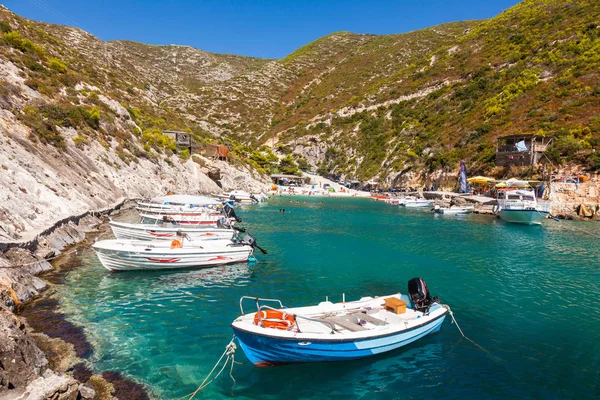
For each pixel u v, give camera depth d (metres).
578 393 9.20
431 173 79.06
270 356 9.90
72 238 21.58
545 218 45.84
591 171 50.00
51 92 44.81
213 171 70.94
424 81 118.94
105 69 94.50
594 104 62.69
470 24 198.62
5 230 16.11
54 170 28.48
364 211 55.34
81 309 13.20
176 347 10.86
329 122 130.50
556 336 12.43
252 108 156.00
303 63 198.00
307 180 107.75
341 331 10.34
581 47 81.44
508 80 88.38
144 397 8.38
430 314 11.98
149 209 32.31
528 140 60.62
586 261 23.58
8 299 12.05
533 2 126.00
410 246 28.02
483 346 11.64
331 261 22.62
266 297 15.70
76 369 9.23
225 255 20.42
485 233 34.88
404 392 9.16
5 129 26.98
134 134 56.41
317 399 8.82
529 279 19.33
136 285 16.41
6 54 45.03
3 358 7.53
